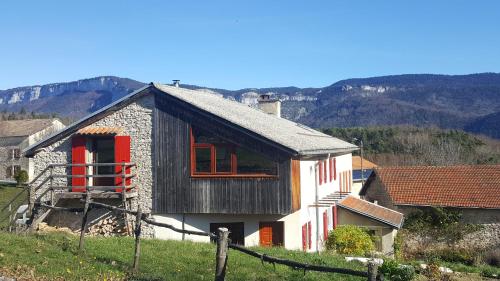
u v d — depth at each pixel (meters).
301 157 20.77
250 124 20.94
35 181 21.69
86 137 21.23
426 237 29.95
